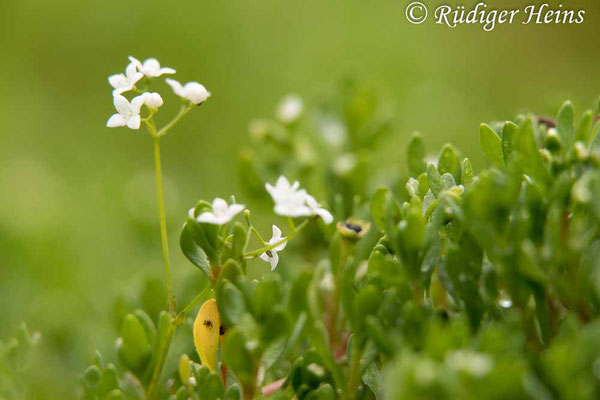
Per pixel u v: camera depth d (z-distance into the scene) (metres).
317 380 0.18
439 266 0.18
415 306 0.17
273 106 0.48
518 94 0.48
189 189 0.39
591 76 0.47
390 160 0.30
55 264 0.28
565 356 0.16
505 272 0.17
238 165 0.24
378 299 0.17
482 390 0.15
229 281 0.18
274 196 0.18
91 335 0.23
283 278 0.22
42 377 0.22
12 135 0.45
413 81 0.48
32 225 0.29
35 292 0.26
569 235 0.17
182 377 0.18
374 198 0.18
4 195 0.32
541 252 0.17
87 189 0.38
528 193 0.17
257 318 0.17
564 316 0.17
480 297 0.17
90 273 0.29
